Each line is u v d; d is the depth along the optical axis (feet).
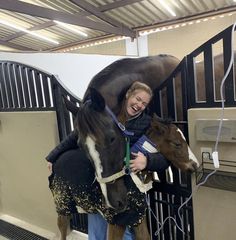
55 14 14.42
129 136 3.81
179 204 4.71
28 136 6.82
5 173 7.85
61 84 5.99
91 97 3.47
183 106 4.33
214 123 3.84
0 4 11.98
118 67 4.68
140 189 3.90
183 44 19.36
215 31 17.97
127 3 16.31
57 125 6.25
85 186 4.10
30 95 6.71
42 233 7.01
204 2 16.30
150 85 5.01
